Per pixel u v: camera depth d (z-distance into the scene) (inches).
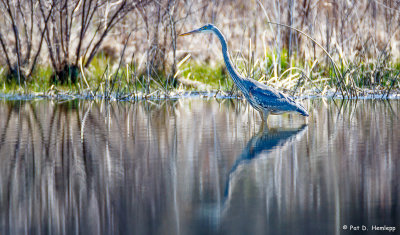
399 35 1017.5
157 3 933.2
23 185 356.5
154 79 946.1
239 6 1115.3
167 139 504.1
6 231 282.8
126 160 421.1
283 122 603.5
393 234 269.9
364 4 999.0
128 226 286.7
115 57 1050.7
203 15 1082.7
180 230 279.3
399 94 839.7
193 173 378.3
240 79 612.7
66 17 935.7
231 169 386.9
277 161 407.5
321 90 876.0
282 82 815.7
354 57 917.8
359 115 636.7
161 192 336.8
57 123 606.2
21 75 947.3
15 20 983.6
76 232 279.7
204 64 1043.9
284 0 1016.9
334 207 305.9
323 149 445.4
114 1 1014.4
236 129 556.1
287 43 1005.2
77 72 950.4
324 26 1035.3
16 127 577.6
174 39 951.6
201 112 699.4
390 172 367.9
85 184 357.1
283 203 312.8
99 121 621.3
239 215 297.7
